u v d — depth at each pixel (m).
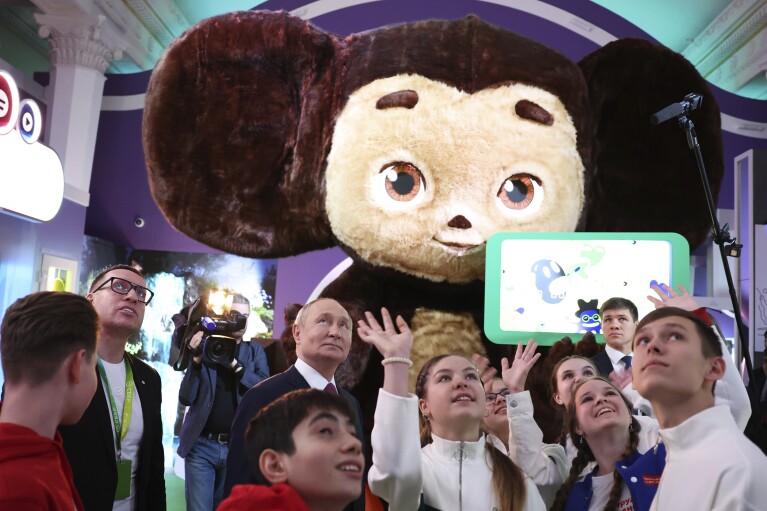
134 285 2.78
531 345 2.84
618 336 3.56
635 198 5.09
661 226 5.10
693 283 8.96
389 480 2.17
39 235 8.11
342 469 1.51
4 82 6.32
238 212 4.95
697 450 1.75
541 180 4.55
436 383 2.45
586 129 4.83
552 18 9.01
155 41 10.84
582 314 4.09
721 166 5.10
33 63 11.37
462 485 2.35
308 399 1.58
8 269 7.53
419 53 4.68
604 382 2.52
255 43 4.92
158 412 2.87
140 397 2.81
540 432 2.72
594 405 2.46
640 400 2.96
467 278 4.59
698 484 1.70
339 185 4.58
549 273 4.14
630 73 5.07
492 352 4.73
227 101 4.97
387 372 2.25
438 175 4.50
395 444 2.18
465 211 4.46
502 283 4.17
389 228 4.49
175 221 4.94
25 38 11.02
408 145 4.50
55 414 1.70
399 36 4.79
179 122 4.96
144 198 9.87
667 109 3.49
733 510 1.61
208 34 4.96
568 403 2.73
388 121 4.54
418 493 2.20
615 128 5.09
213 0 10.34
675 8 10.20
